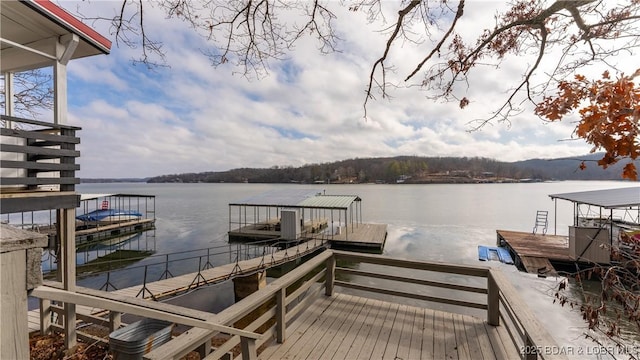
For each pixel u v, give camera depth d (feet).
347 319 11.62
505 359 8.94
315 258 12.69
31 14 11.70
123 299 10.43
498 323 10.88
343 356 9.14
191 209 131.44
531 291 31.37
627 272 7.45
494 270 10.97
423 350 9.46
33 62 14.28
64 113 13.21
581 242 35.04
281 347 9.68
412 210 115.24
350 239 55.31
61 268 12.38
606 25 7.01
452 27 7.79
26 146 10.39
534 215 98.53
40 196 10.90
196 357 12.43
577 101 5.40
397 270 43.27
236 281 32.89
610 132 4.80
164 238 67.36
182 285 27.32
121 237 69.15
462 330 10.69
